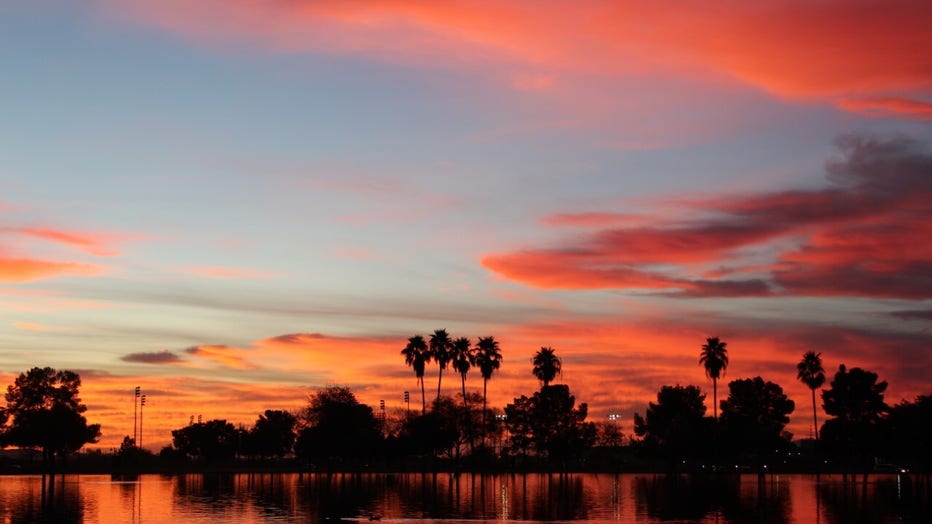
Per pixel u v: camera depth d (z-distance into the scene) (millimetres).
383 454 161625
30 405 163375
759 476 143375
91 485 106625
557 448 168750
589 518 57250
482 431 173750
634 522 54344
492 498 77188
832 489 97688
